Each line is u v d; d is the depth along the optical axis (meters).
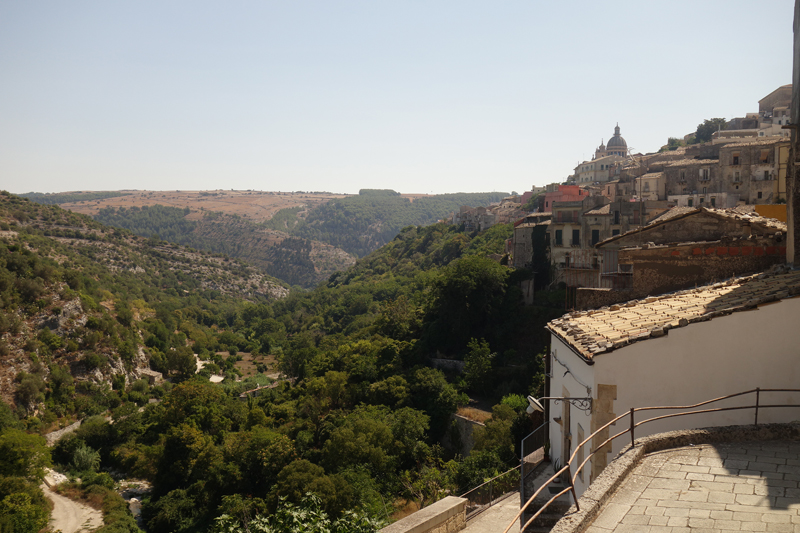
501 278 77.94
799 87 13.11
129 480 80.00
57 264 164.88
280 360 155.88
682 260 17.09
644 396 10.81
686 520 6.52
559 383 15.49
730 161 83.94
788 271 13.40
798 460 7.98
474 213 188.88
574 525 6.33
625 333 11.71
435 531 13.59
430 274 150.50
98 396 114.31
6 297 118.62
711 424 10.45
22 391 101.88
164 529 59.69
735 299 11.60
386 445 54.28
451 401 63.69
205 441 73.94
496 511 16.91
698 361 10.55
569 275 75.38
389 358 82.88
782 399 10.14
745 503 6.80
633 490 7.42
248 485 61.34
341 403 77.31
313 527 11.58
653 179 91.88
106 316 139.25
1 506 58.88
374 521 12.66
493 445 44.56
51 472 78.50
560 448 15.27
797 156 13.37
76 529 61.72
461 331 78.38
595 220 73.25
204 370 149.25
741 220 18.67
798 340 10.11
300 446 65.06
